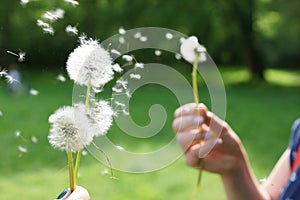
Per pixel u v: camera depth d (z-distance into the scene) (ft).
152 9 50.52
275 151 23.24
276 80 61.16
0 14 39.83
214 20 54.70
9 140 23.35
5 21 38.88
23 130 26.09
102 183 15.70
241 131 28.32
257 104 39.37
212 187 17.29
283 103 40.47
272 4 58.18
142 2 49.90
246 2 55.06
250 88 51.72
